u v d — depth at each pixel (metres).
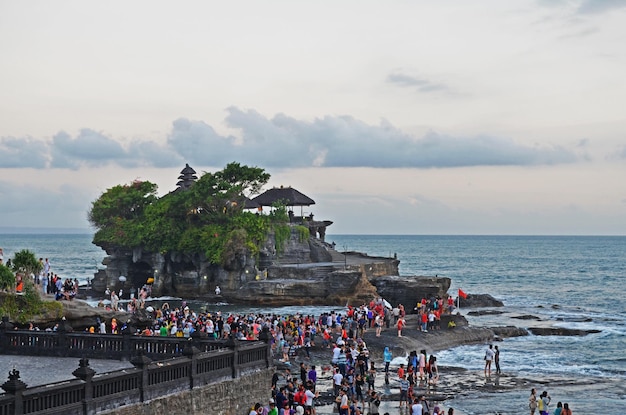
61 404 24.06
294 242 111.19
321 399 42.84
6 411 22.30
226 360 32.12
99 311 52.34
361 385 44.00
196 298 103.25
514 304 114.44
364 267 102.75
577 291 143.50
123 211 118.50
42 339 36.50
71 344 36.09
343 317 66.31
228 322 53.16
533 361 60.59
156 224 107.88
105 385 25.72
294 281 97.19
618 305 115.31
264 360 34.94
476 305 105.44
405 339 63.81
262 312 87.06
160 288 107.94
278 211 112.56
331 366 52.53
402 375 43.91
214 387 30.98
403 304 92.94
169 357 34.19
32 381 30.25
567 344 69.94
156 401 27.66
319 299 95.12
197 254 106.06
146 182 120.62
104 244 113.88
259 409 32.19
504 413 42.34
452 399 45.84
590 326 83.25
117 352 35.19
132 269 112.69
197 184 109.69
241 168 110.25
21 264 49.47
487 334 72.25
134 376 26.89
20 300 48.22
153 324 54.94
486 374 54.25
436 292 91.62
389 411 41.56
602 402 45.84
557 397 47.12
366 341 61.66
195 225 109.69
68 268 190.25
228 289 102.62
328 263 107.88
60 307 50.00
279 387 40.34
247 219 105.56
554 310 103.69
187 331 49.41
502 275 192.50
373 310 70.38
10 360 35.00
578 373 55.50
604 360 61.25
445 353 63.94
